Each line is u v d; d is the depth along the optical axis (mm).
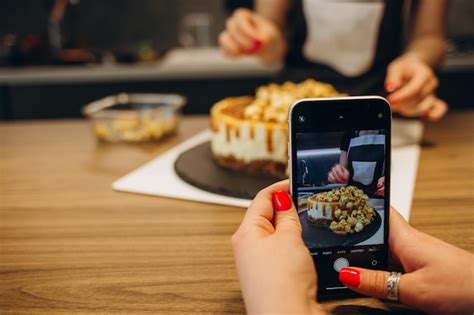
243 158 833
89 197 741
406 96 873
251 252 400
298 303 366
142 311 443
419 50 1164
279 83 1388
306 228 461
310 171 462
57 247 576
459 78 1931
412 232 448
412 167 818
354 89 1282
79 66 2098
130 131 1038
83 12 2463
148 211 683
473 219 614
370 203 463
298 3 1330
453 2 2361
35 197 744
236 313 437
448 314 405
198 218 655
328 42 1294
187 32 2494
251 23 1213
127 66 2043
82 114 2020
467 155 887
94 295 471
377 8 1227
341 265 463
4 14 2449
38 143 1062
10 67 2094
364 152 463
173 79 1992
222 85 1996
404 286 416
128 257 547
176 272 510
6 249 574
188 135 1104
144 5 2467
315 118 461
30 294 477
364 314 433
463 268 403
